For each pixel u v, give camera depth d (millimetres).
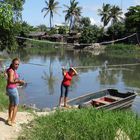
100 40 98125
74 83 33812
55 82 34469
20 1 28938
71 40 110250
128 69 47938
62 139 10086
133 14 93375
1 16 17516
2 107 14266
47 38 114312
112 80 37094
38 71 44000
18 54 71188
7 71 11164
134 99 23500
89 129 10031
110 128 9930
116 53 81188
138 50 84375
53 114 12102
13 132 10750
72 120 10984
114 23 105438
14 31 31844
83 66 50781
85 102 20078
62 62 57469
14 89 11109
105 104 19578
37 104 23516
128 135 9773
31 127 11133
